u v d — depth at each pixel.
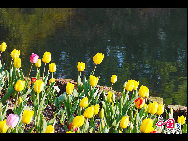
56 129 3.18
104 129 2.50
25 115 2.21
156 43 15.70
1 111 2.92
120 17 23.73
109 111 2.98
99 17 22.72
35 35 13.73
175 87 8.41
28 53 10.01
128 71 9.22
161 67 10.59
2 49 3.89
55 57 9.90
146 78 8.88
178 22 23.42
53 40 13.08
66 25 17.80
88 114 2.46
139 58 11.54
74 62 9.31
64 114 3.53
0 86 3.65
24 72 7.62
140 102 2.84
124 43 14.51
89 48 12.19
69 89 3.15
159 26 21.48
